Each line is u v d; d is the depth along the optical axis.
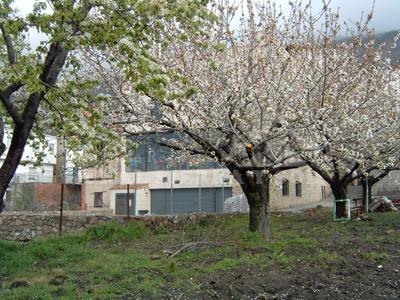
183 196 29.56
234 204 25.53
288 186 27.72
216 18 7.70
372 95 13.51
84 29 7.09
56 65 8.00
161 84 7.34
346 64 12.06
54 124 9.08
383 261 9.54
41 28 6.97
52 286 7.88
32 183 24.05
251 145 11.15
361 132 12.81
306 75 11.54
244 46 11.66
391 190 29.19
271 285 7.97
